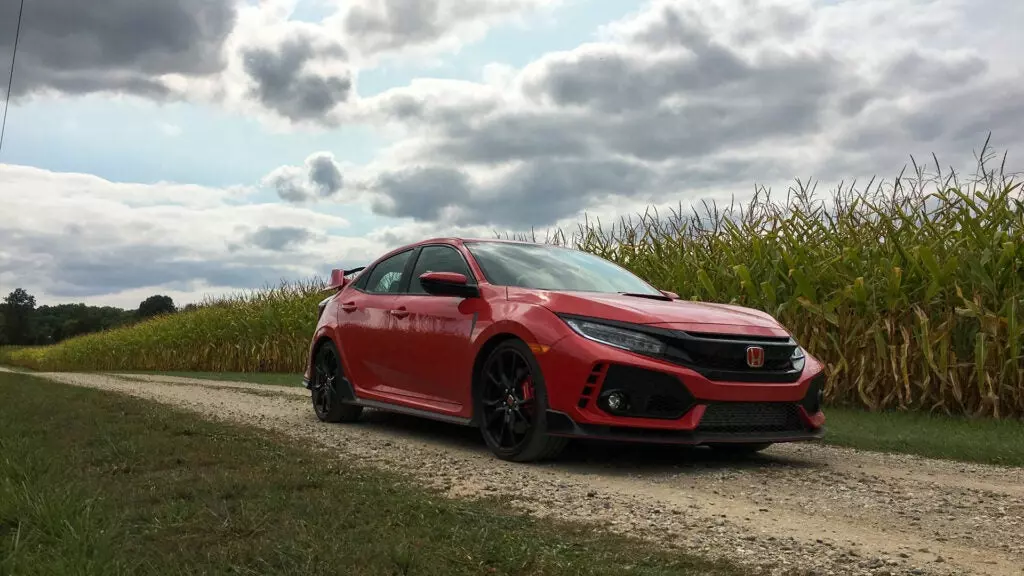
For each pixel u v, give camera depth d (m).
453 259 6.24
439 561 2.71
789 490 4.35
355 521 3.19
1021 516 3.78
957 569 2.95
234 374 17.70
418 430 6.77
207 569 2.53
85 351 38.22
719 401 4.74
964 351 8.27
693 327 4.85
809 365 5.25
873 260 9.09
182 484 3.78
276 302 21.95
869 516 3.76
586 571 2.70
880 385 8.87
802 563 2.99
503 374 5.29
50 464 4.11
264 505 3.39
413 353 6.17
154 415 6.66
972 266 8.08
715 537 3.35
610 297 5.28
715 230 10.89
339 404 7.12
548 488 4.30
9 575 2.38
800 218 10.09
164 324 29.81
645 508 3.86
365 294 7.10
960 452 5.55
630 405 4.71
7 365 57.25
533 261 6.14
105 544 2.64
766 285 9.49
